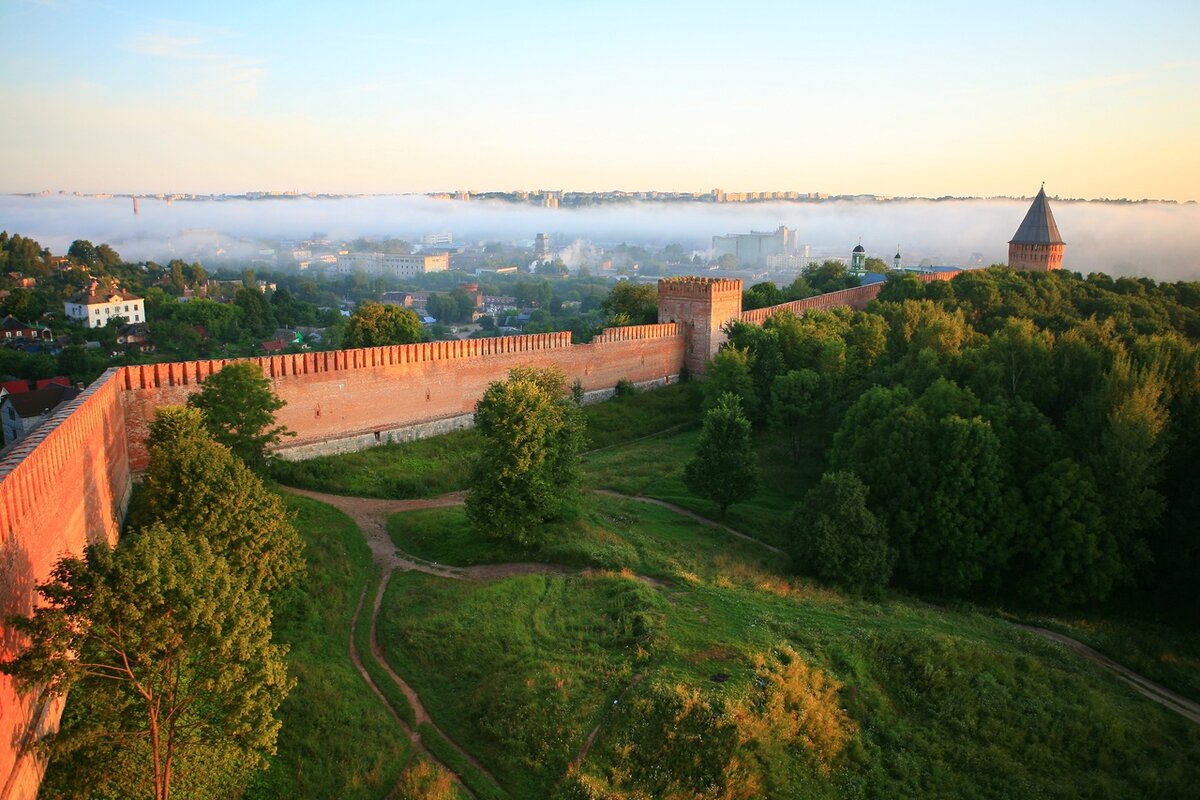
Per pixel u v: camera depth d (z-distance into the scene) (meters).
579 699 30.83
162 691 22.69
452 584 41.72
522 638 35.09
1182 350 58.84
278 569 36.16
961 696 34.34
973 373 61.69
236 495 34.75
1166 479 51.97
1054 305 105.25
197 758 24.53
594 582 40.53
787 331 87.56
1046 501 47.94
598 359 87.31
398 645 35.91
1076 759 32.59
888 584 49.47
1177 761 32.75
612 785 27.31
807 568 46.22
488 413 47.28
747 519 55.81
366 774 28.17
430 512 52.38
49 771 23.62
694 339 98.12
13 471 23.42
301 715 30.69
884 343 84.62
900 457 51.09
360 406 65.31
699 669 31.95
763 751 28.83
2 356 119.94
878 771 30.25
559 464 48.44
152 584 21.66
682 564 44.59
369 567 44.41
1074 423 53.00
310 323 199.12
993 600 48.62
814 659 34.09
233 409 50.09
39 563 25.89
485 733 30.19
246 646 23.09
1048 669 37.28
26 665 20.02
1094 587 46.53
